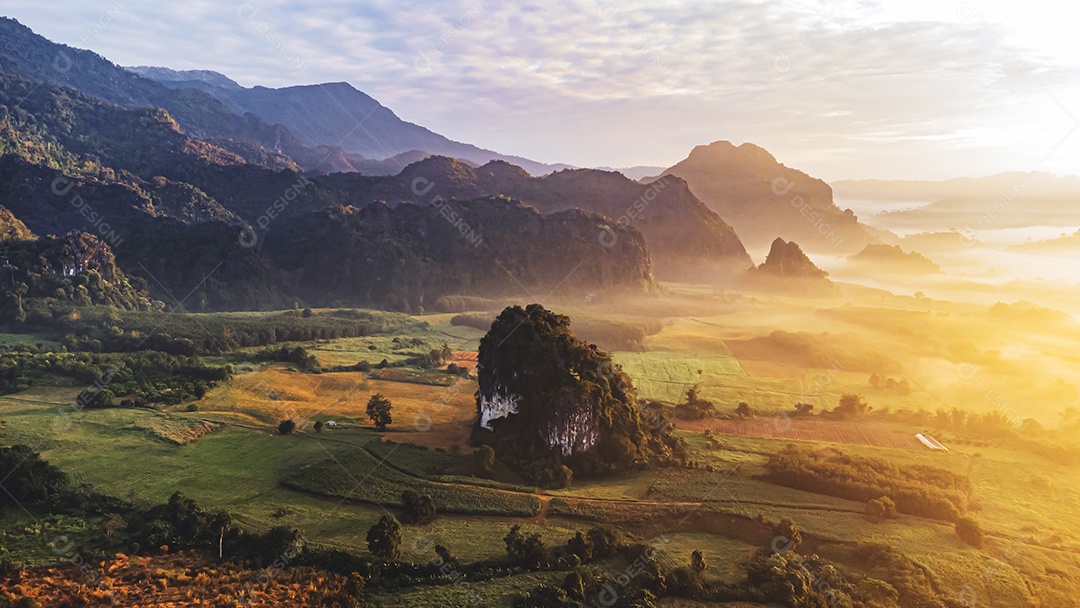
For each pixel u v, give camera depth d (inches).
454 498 3863.2
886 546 3422.7
